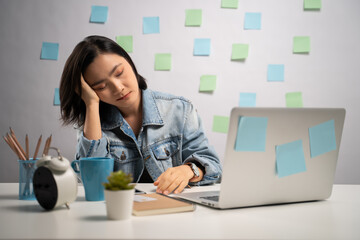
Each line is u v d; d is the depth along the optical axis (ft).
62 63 6.58
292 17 6.88
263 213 2.24
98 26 6.62
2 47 6.51
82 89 3.74
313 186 2.56
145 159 4.25
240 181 2.27
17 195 2.84
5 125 6.51
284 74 6.87
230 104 6.79
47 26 6.57
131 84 3.85
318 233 1.82
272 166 2.36
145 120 4.22
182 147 4.41
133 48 6.67
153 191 3.03
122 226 1.90
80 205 2.43
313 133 2.48
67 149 6.57
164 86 6.72
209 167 3.36
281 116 2.31
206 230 1.84
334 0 6.93
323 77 6.95
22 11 6.54
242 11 6.79
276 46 6.84
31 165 2.65
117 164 4.18
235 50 6.78
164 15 6.71
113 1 6.64
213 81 6.75
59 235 1.73
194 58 6.74
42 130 6.56
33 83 6.56
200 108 6.76
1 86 6.52
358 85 6.99
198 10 6.72
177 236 1.73
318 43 6.92
